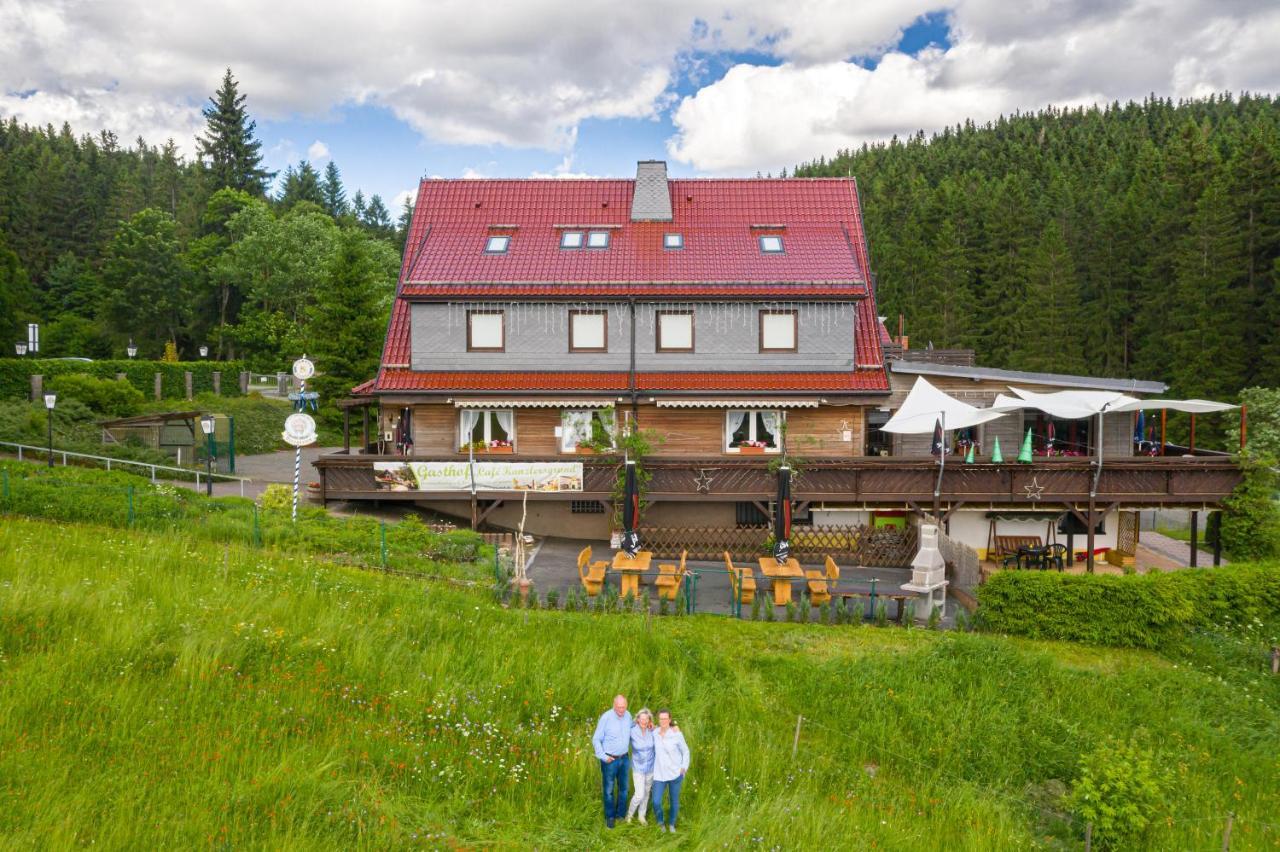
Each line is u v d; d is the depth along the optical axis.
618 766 11.59
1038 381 30.41
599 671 16.31
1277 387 56.78
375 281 68.50
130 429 37.00
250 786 10.88
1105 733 15.58
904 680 16.86
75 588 16.34
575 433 29.38
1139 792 13.01
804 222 33.69
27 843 9.06
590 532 30.14
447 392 28.31
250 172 107.00
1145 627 20.31
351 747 12.52
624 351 29.47
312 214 85.19
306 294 74.25
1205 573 21.41
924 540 21.75
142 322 78.12
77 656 13.65
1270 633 20.69
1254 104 169.50
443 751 12.73
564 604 21.73
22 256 94.06
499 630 17.84
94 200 105.19
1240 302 59.88
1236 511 27.00
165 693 13.04
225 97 105.81
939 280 84.31
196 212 111.88
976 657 17.94
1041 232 90.19
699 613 21.23
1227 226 60.91
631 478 24.27
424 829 10.80
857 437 29.48
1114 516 29.89
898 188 125.81
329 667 14.97
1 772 10.36
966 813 12.95
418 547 24.38
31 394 41.75
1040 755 14.89
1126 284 76.19
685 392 28.36
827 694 16.36
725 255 31.08
